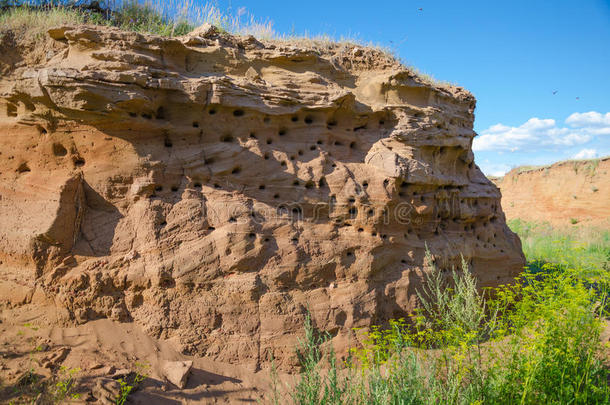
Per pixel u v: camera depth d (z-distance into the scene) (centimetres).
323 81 706
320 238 642
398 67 763
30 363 473
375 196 673
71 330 530
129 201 587
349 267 646
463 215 812
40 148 578
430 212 740
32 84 518
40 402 422
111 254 568
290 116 670
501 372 454
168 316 560
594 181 2706
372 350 541
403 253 705
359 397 446
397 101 743
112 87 532
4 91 564
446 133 780
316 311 610
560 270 597
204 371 537
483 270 845
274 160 651
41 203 556
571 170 2848
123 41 576
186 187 608
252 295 586
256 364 564
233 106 616
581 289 496
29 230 541
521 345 473
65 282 541
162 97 587
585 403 445
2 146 582
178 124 614
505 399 437
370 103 730
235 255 592
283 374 568
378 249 670
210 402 491
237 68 665
